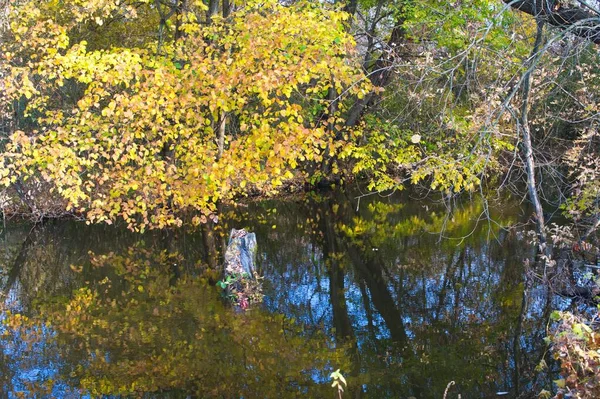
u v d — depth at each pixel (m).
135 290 9.70
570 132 11.64
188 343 7.50
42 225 14.38
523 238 11.94
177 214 14.95
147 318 8.41
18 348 7.38
